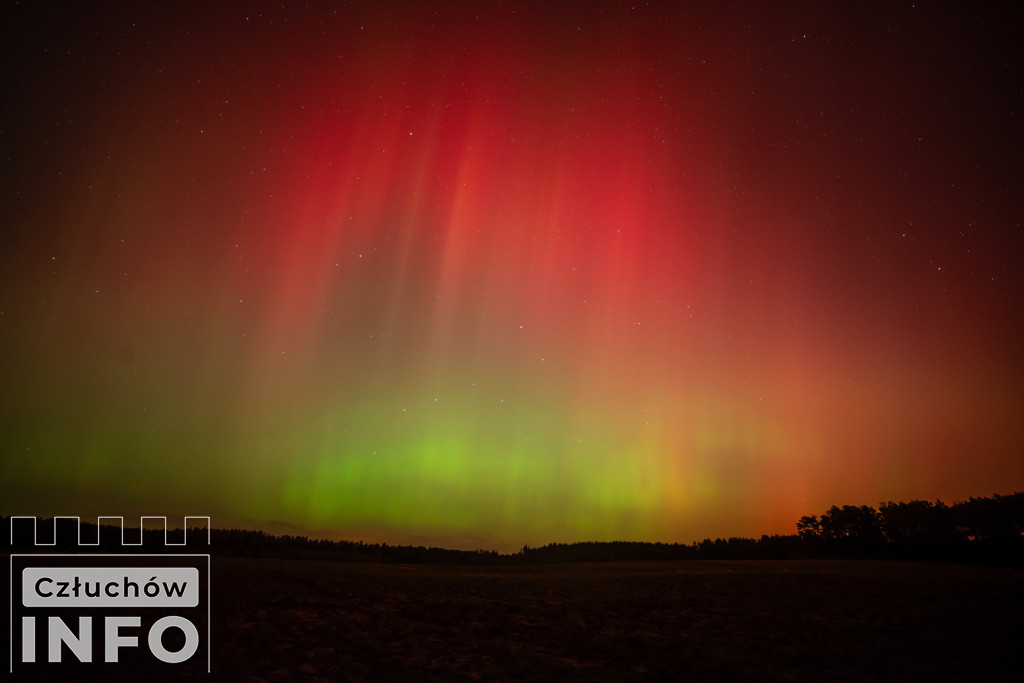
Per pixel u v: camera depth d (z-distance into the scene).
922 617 12.30
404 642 10.39
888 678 8.50
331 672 8.50
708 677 8.61
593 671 8.88
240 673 8.34
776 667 9.05
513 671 8.83
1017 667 8.96
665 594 16.12
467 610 13.52
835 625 11.83
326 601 13.86
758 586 17.23
